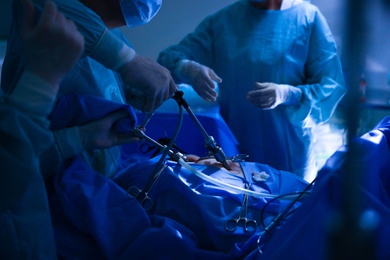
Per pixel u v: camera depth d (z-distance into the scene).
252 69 1.86
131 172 1.11
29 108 0.70
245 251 0.89
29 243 0.80
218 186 1.04
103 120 0.97
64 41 0.70
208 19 2.02
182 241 0.89
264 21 1.87
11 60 1.04
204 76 1.72
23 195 0.75
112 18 1.20
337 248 0.37
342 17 0.37
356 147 0.39
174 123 1.69
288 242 0.71
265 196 1.03
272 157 1.92
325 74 1.84
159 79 1.03
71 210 0.91
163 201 1.03
